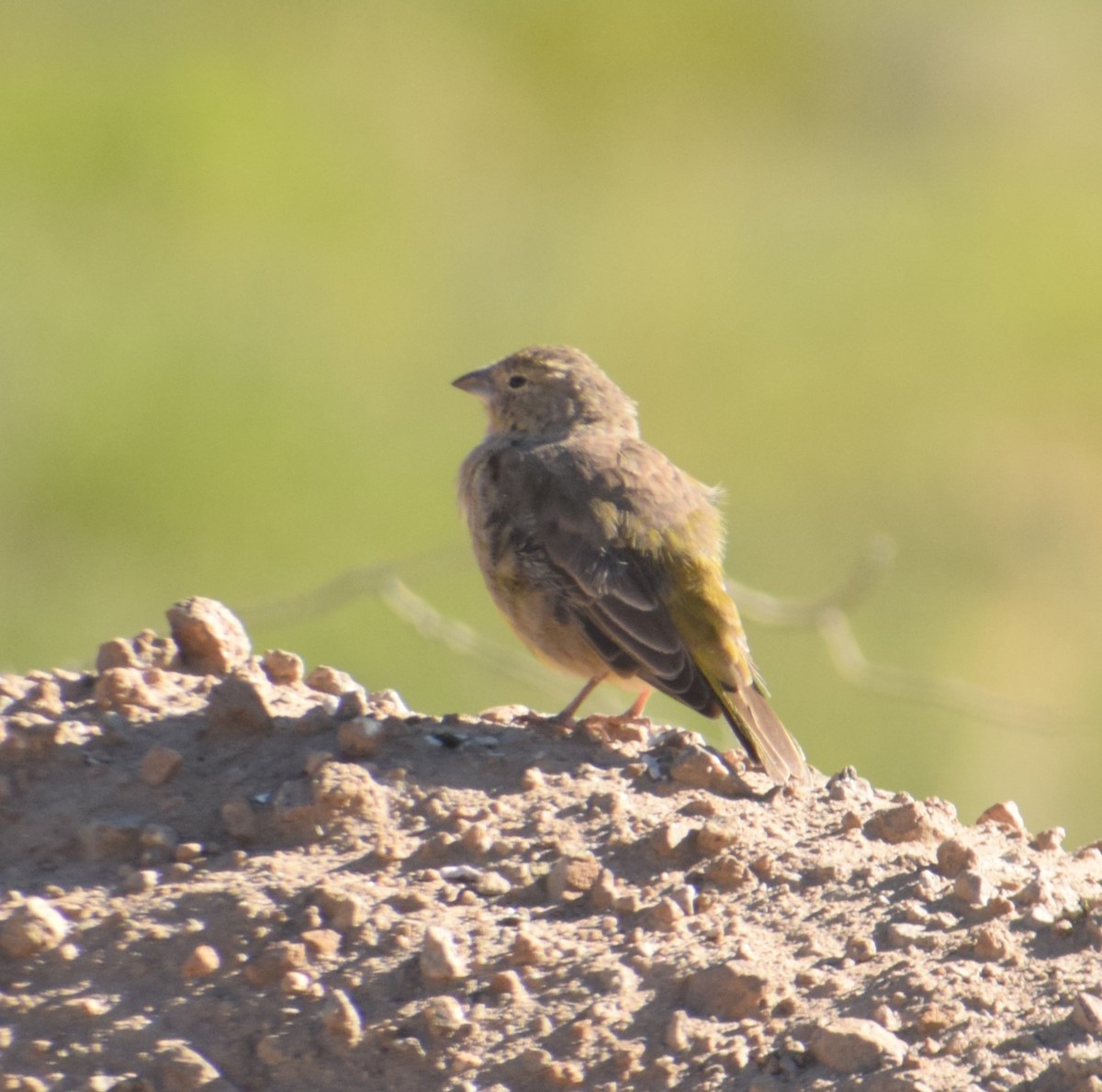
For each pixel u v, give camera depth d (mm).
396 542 18609
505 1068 5297
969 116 31297
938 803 6582
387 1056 5336
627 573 7426
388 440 19969
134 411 19016
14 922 5578
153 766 6367
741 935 5707
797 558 20641
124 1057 5328
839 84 31406
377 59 27359
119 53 24516
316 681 7301
